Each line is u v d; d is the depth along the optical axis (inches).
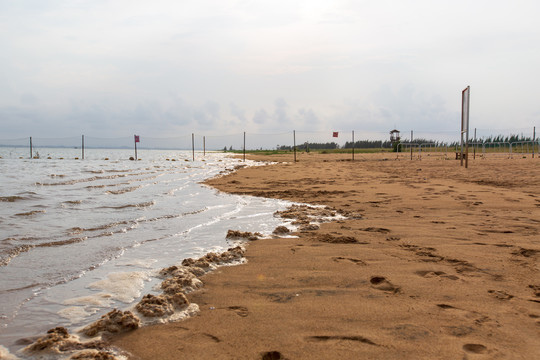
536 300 111.9
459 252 165.6
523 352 81.9
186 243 193.8
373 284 128.6
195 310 107.7
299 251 174.2
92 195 362.6
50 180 494.6
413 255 163.6
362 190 424.5
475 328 93.8
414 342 86.8
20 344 90.4
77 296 121.3
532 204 303.7
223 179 591.5
